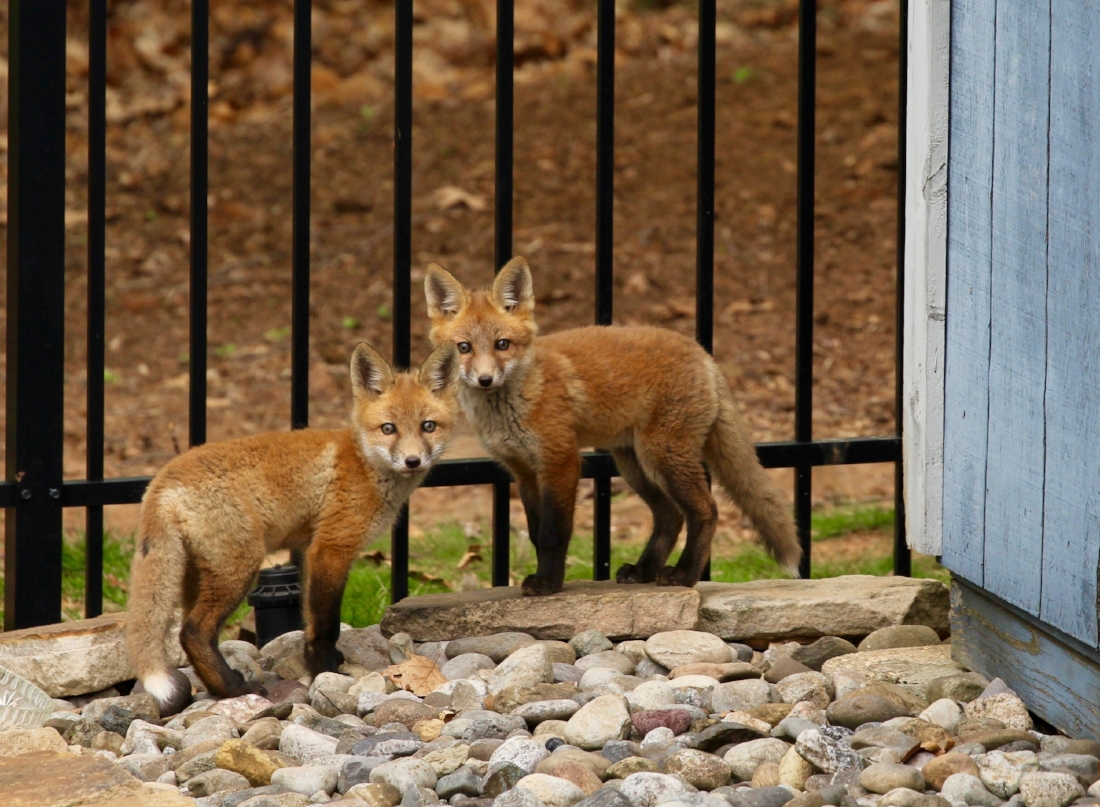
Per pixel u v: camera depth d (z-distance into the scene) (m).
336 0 30.03
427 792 6.78
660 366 10.08
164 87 28.25
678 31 29.86
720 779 6.86
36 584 9.56
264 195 24.67
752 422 16.92
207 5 9.39
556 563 9.85
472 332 9.93
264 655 9.80
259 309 21.27
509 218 10.25
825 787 6.48
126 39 28.73
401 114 9.75
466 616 9.48
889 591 9.78
